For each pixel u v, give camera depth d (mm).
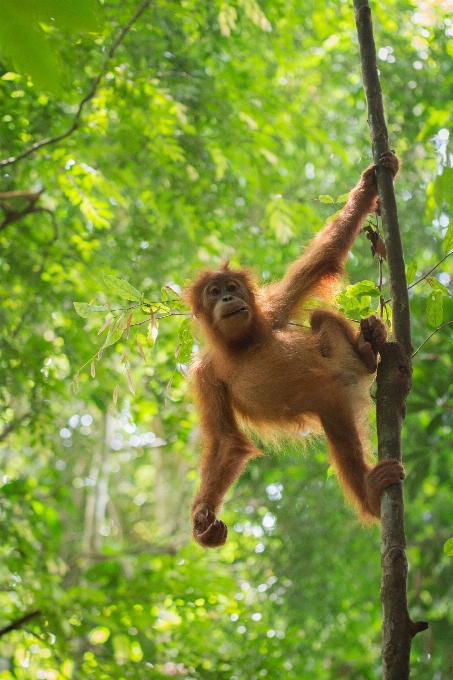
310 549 11461
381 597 3207
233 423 4969
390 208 4016
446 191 5016
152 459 18953
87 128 8188
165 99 8125
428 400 8977
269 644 8625
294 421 4695
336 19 11117
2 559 7867
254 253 10117
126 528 19328
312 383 4531
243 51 9859
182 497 15445
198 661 8297
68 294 9312
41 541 8266
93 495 14141
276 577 11375
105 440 13297
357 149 12406
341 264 4953
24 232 9133
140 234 9422
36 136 8242
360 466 4645
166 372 9383
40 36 1586
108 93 8031
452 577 11445
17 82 7512
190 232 9312
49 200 9242
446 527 12258
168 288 4598
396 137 10656
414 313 8945
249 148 9414
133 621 8273
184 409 9773
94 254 9312
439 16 10984
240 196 10305
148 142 8633
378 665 12219
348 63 12555
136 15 6891
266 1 9625
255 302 4988
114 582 9352
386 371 3705
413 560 12898
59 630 7652
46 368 8727
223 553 12461
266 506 12109
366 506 4594
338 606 11906
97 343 8969
